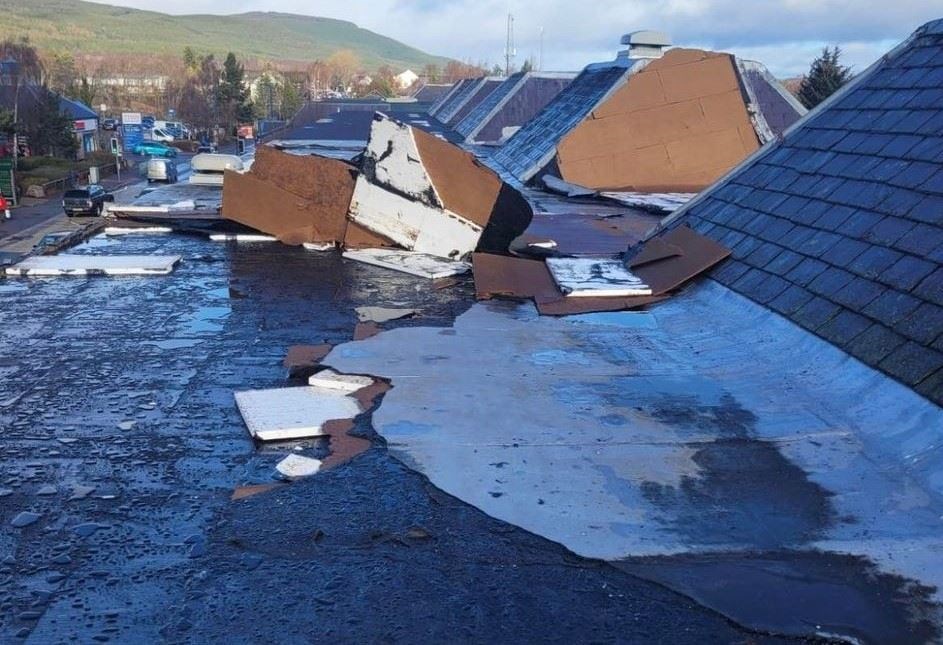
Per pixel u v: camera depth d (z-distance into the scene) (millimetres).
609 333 6734
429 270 8797
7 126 44688
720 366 5859
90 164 50219
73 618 3006
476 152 27266
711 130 18141
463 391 5324
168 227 11016
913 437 4344
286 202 10164
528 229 12094
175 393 5332
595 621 3061
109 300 7621
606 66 20859
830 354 5449
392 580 3279
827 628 3033
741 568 3391
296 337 6590
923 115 7258
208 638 2914
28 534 3584
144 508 3830
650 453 4441
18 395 5250
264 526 3670
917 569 3389
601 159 17906
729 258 7719
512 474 4176
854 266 6105
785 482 4121
